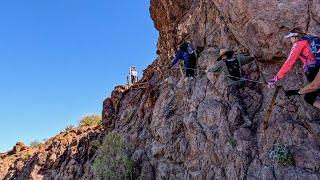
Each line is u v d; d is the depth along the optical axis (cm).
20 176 2489
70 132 2605
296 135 846
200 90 1174
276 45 946
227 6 1091
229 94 1054
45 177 2269
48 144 2681
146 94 1753
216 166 989
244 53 1095
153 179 1275
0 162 2805
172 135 1252
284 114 898
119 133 1669
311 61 647
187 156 1137
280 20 942
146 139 1468
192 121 1128
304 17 911
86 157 2053
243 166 902
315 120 842
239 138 948
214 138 1022
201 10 1374
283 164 826
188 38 1477
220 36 1230
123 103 2089
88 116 2878
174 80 1492
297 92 673
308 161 796
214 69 1048
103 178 1424
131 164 1376
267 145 886
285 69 664
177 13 1680
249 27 1009
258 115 971
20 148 3116
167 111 1350
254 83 1028
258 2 981
